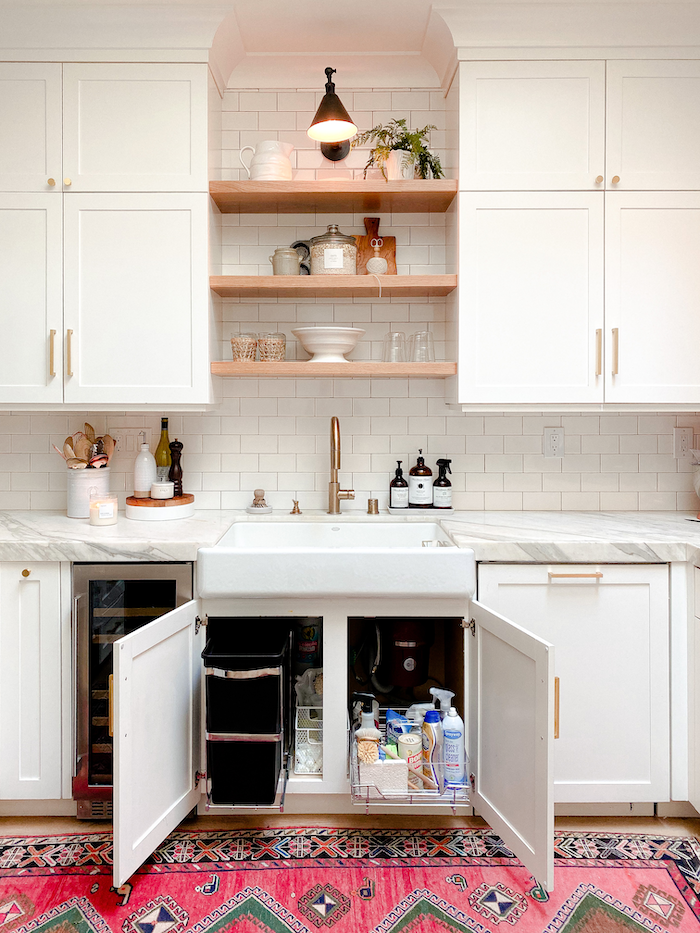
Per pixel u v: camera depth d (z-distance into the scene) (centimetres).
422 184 222
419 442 256
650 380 221
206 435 255
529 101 217
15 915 158
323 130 215
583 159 218
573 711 193
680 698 193
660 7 209
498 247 220
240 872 173
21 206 217
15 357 220
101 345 220
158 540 194
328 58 243
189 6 208
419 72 249
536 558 192
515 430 255
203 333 220
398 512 246
